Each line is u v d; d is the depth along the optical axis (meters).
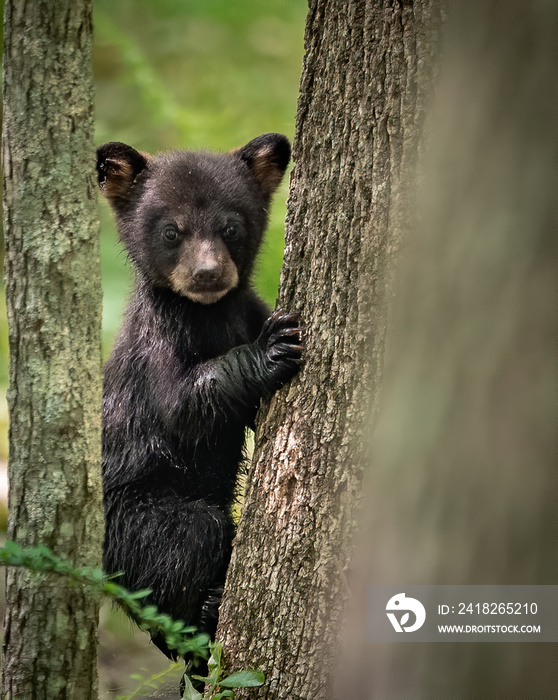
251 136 19.28
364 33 7.02
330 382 7.23
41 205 6.98
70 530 7.16
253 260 10.92
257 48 22.34
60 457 7.10
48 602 7.18
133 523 10.24
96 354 7.26
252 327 11.09
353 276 7.09
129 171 10.85
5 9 7.01
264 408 8.16
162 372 10.04
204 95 21.42
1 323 18.19
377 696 5.68
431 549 4.89
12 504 7.19
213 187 10.42
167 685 10.60
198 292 9.95
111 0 21.81
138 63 19.20
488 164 4.75
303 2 21.75
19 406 7.11
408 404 5.07
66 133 7.00
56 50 6.94
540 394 4.43
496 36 4.80
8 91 7.03
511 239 4.57
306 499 7.25
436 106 6.04
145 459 10.30
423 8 6.74
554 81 4.54
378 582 5.52
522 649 4.89
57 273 7.01
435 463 4.85
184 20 22.25
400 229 6.79
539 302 4.46
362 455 6.96
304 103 7.49
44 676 7.22
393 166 6.86
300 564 7.21
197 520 10.03
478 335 4.68
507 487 4.55
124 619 12.33
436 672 5.12
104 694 11.00
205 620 9.65
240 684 6.92
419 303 5.08
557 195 4.47
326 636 7.02
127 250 10.84
